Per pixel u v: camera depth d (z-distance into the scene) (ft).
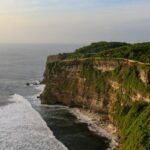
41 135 261.24
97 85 343.87
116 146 236.63
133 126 218.59
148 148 174.19
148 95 250.57
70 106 374.43
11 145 236.22
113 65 329.93
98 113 333.83
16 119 306.76
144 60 296.10
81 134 266.36
